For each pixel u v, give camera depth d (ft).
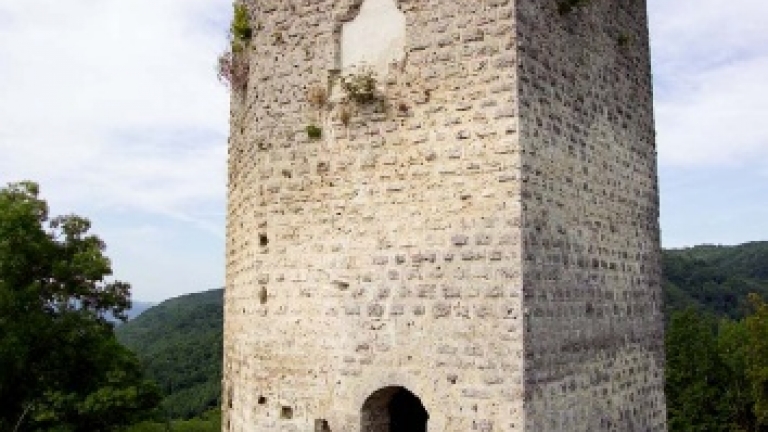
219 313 275.59
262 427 35.76
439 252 32.12
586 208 36.17
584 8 37.37
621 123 40.68
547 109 33.37
